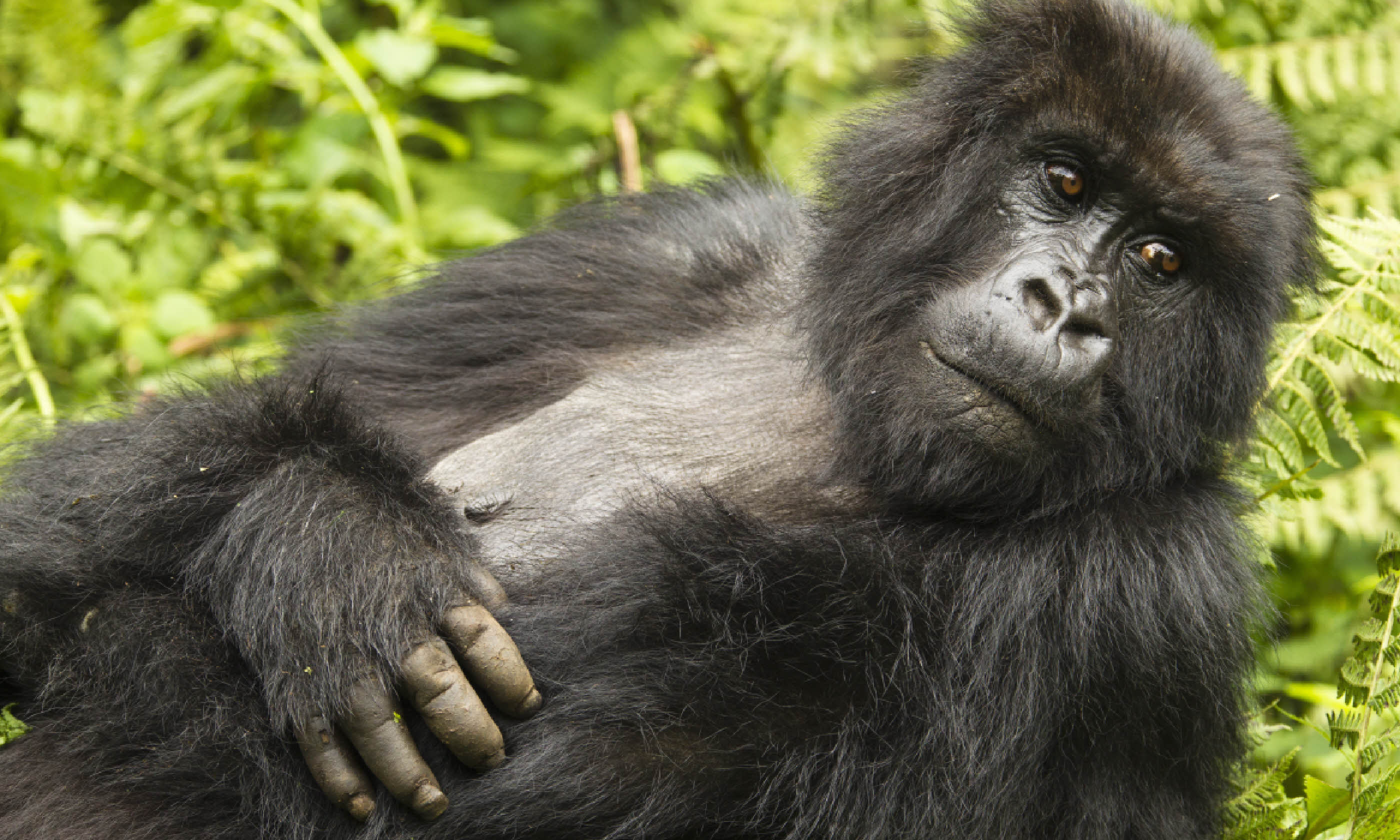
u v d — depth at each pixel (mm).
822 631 7547
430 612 7188
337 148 14094
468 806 7262
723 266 9836
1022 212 8234
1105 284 7949
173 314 13258
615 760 7367
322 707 6977
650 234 10320
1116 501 8258
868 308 8516
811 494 8578
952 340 7895
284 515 7359
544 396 9539
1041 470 7867
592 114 17328
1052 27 8234
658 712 7375
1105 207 8141
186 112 15242
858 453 8438
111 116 13531
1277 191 8250
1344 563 13070
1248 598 8477
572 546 8133
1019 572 7895
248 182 13727
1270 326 8375
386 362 10070
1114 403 8203
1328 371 11125
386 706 7031
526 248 10523
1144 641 7785
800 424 8867
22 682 7926
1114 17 8234
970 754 7441
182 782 7324
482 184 16953
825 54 14977
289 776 7293
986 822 7469
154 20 14469
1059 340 7668
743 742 7406
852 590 7691
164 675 7324
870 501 8492
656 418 8938
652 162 15297
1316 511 11906
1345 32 13820
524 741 7355
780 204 10414
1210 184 8000
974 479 7859
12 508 8633
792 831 7520
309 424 7828
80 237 13570
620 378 9305
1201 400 8375
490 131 18250
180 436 7973
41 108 13438
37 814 7281
